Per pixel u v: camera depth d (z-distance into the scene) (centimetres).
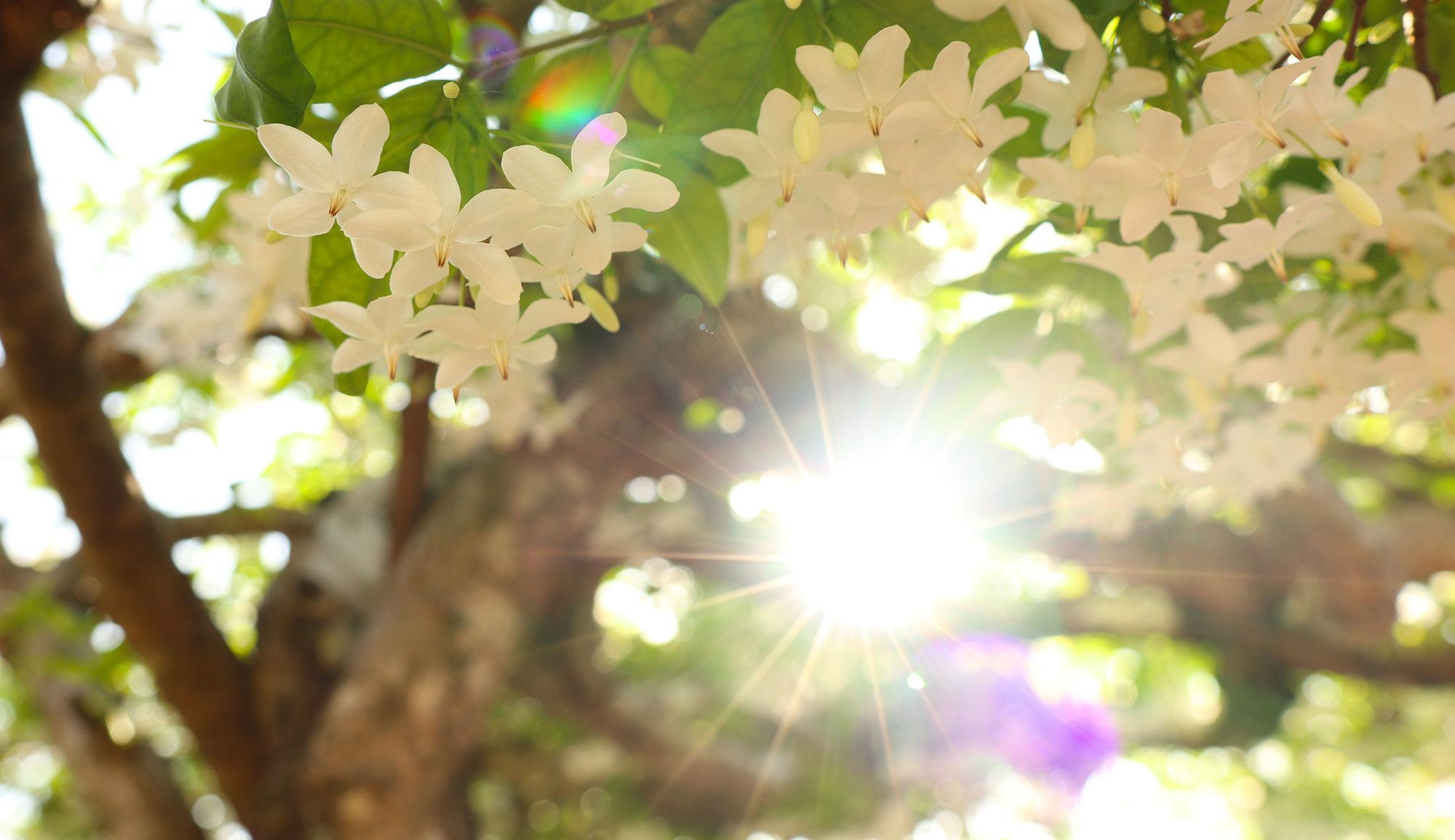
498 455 101
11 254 59
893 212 36
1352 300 42
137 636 79
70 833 171
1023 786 172
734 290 94
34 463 128
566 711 138
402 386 83
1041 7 36
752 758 147
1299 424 47
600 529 110
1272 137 34
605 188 33
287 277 48
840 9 36
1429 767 247
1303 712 231
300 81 33
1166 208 35
